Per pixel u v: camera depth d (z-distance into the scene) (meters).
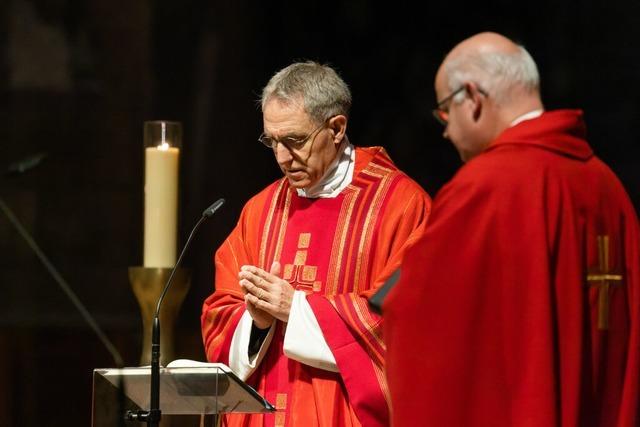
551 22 23.62
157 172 14.66
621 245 11.12
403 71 24.28
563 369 10.49
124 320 23.52
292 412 12.97
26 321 22.83
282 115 13.13
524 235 10.53
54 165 23.77
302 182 13.37
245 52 24.38
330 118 13.30
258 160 24.27
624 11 23.30
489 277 10.55
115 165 23.92
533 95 11.15
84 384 22.58
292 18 24.52
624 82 23.28
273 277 12.86
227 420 13.48
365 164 13.90
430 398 10.47
